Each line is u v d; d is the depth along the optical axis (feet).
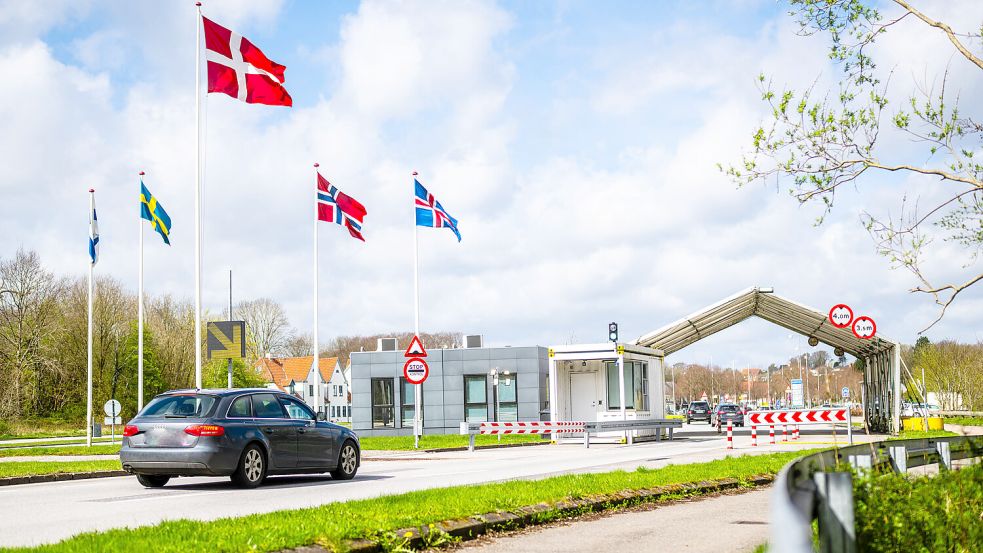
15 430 224.53
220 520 31.86
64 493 51.29
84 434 221.87
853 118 43.06
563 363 130.52
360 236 112.47
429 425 162.61
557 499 38.91
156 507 42.11
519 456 88.02
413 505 35.96
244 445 52.08
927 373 232.94
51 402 244.83
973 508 24.72
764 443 106.11
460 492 41.19
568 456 85.46
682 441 121.39
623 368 122.01
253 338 292.81
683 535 32.45
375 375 165.58
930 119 43.06
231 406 52.80
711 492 48.73
